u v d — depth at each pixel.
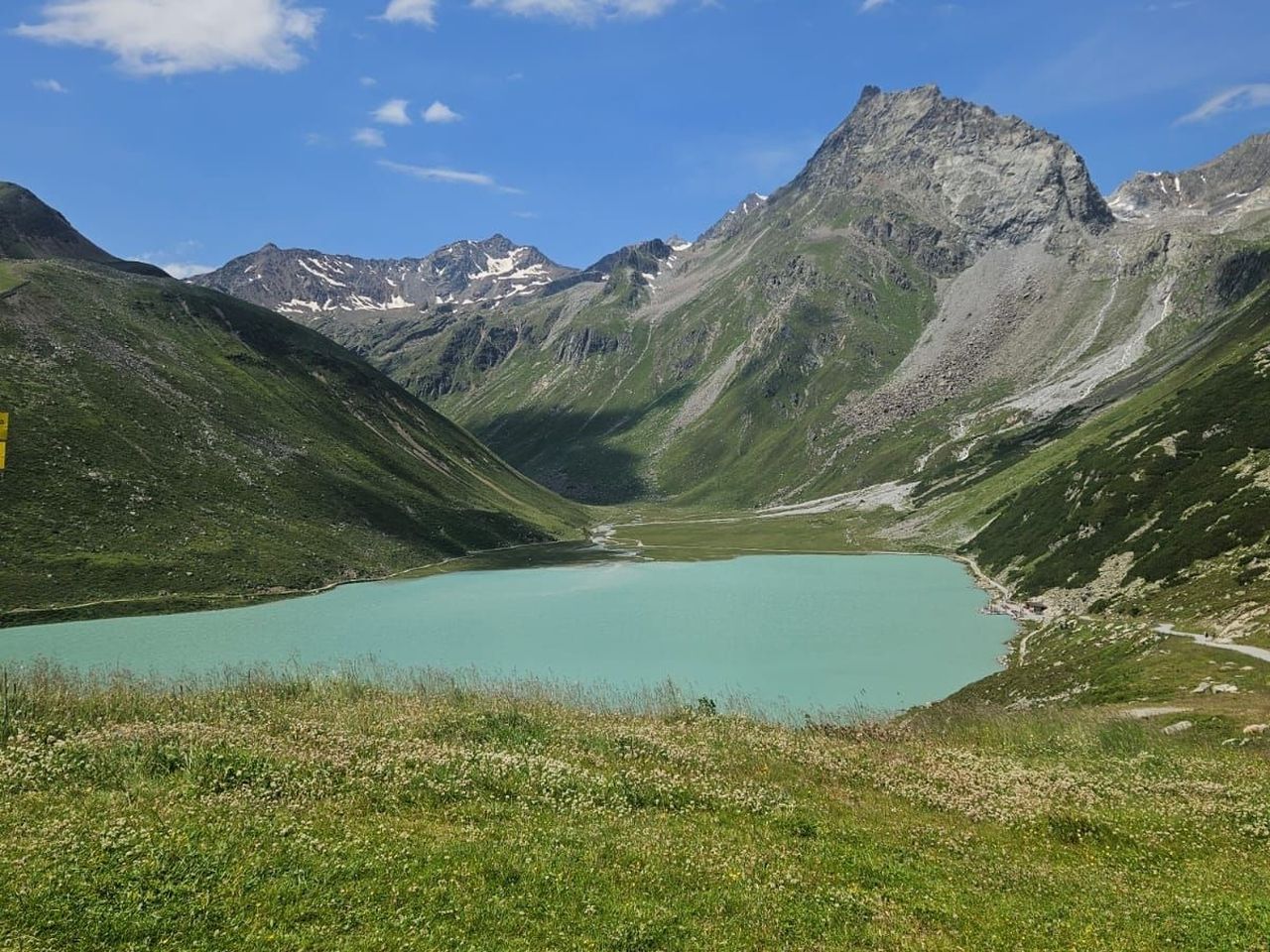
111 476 143.75
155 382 181.25
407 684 40.81
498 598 134.50
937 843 20.53
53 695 29.39
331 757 23.44
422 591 142.00
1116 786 25.92
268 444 186.25
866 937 14.80
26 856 15.24
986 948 14.65
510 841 18.17
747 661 88.31
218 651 94.12
